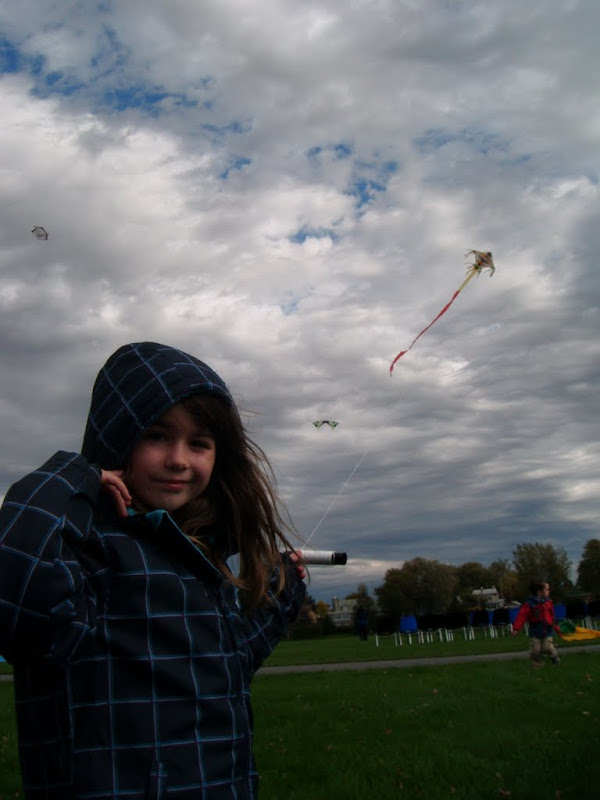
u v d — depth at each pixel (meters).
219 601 1.86
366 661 16.05
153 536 1.79
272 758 5.59
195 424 1.93
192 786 1.61
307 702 8.56
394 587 77.19
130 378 1.90
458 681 10.00
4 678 14.59
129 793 1.57
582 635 21.39
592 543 73.00
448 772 4.91
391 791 4.52
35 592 1.52
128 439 1.86
